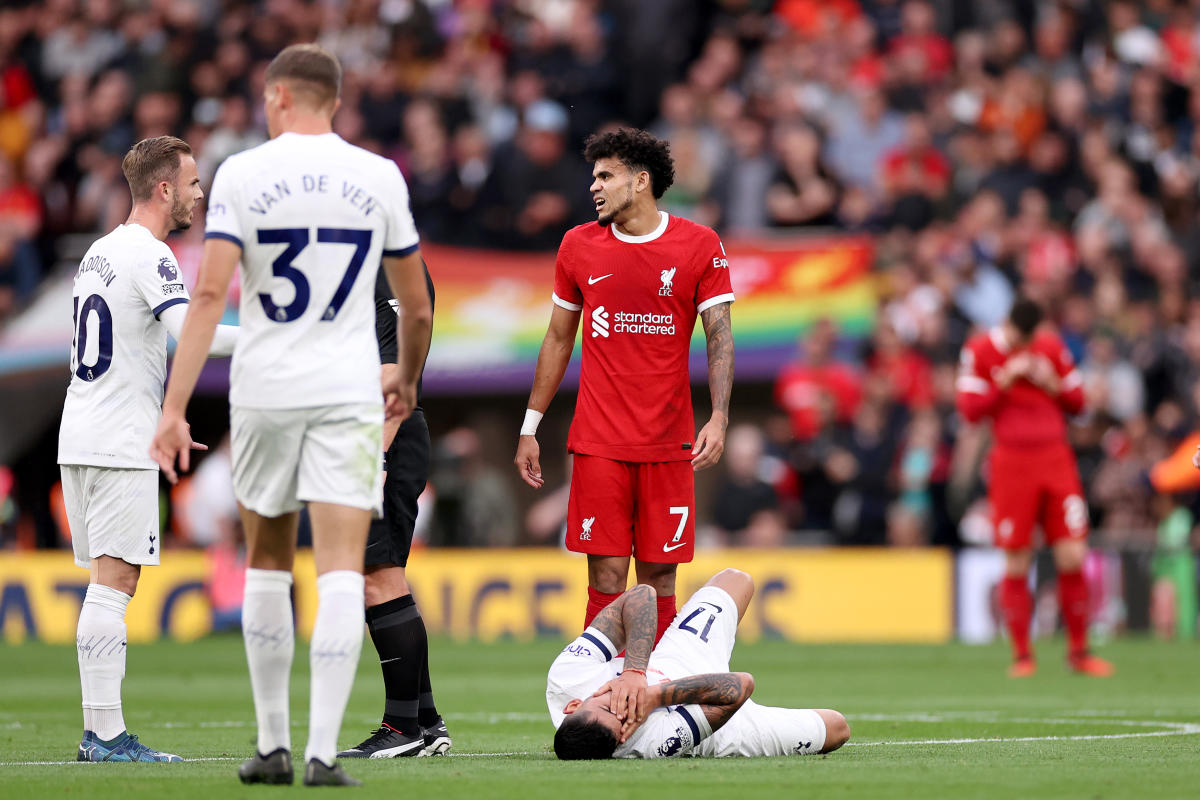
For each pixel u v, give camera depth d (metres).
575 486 23.31
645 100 74.56
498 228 66.19
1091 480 58.88
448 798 15.88
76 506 22.31
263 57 76.56
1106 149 69.50
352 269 16.92
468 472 62.38
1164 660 46.28
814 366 60.72
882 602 58.19
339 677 16.70
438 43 75.50
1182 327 63.16
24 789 16.92
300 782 17.45
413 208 67.94
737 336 62.09
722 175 67.19
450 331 63.22
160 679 42.00
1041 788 17.03
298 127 17.23
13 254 70.12
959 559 57.75
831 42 72.88
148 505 22.14
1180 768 19.27
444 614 59.66
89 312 22.17
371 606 21.70
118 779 18.11
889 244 63.88
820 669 43.97
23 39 81.69
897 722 27.84
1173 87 73.75
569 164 66.94
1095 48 75.50
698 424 64.81
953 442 59.31
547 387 23.94
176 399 16.55
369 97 72.12
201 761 21.56
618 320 23.08
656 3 75.31
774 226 66.19
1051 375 41.19
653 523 23.11
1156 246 66.06
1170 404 60.00
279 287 16.78
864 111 70.69
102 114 75.00
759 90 71.19
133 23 78.62
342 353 16.84
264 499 16.92
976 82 73.19
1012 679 40.09
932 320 61.41
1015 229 65.25
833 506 60.03
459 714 30.84
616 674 20.42
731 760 20.03
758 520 59.28
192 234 63.72
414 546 62.09
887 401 60.09
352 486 16.73
